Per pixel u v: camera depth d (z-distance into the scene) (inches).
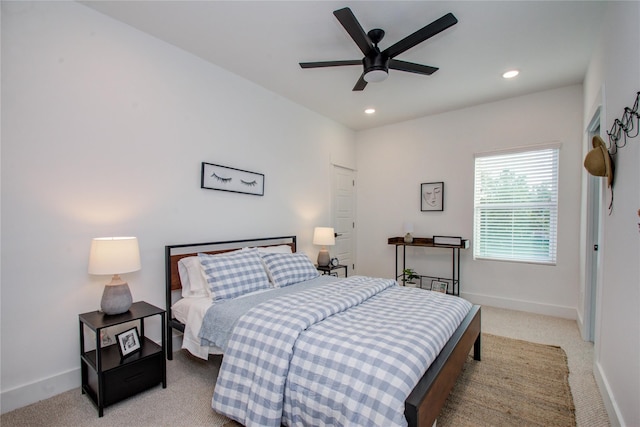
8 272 73.7
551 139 142.4
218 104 120.5
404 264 178.1
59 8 81.1
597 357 86.0
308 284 114.5
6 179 73.3
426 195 179.3
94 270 77.6
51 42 79.8
